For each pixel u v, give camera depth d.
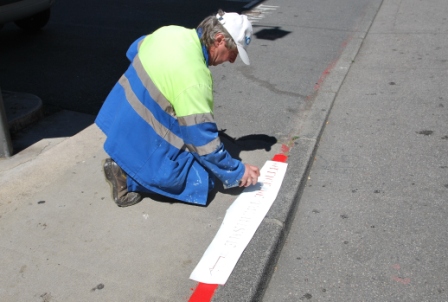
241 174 3.15
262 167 3.74
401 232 3.19
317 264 2.96
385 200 3.51
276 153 3.99
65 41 7.09
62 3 9.38
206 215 3.23
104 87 5.48
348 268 2.91
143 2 9.59
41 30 7.59
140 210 3.28
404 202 3.48
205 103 2.92
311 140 4.15
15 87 5.45
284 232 3.14
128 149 3.08
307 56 6.61
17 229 3.11
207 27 3.04
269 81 5.71
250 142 4.21
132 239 3.02
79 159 3.89
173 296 2.59
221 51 3.11
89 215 3.24
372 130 4.54
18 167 3.78
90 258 2.87
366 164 3.98
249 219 3.15
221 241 2.96
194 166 3.22
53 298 2.59
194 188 3.23
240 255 2.84
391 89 5.48
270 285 2.83
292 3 9.74
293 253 3.06
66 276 2.73
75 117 4.70
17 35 7.34
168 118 3.07
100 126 3.25
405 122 4.67
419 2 9.53
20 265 2.81
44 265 2.81
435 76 5.79
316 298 2.71
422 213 3.36
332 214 3.39
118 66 6.14
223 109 4.92
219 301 2.54
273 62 6.37
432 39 7.23
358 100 5.22
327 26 8.08
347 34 7.62
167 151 3.12
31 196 3.43
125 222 3.17
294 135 4.34
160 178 3.10
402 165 3.94
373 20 8.50
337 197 3.57
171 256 2.88
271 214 3.20
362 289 2.76
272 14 8.89
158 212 3.26
